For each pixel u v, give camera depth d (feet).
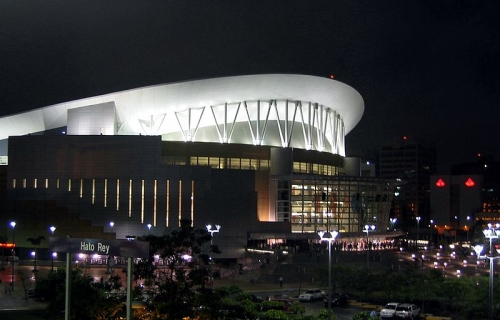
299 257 325.42
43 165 367.25
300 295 226.58
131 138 365.20
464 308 197.06
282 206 392.27
